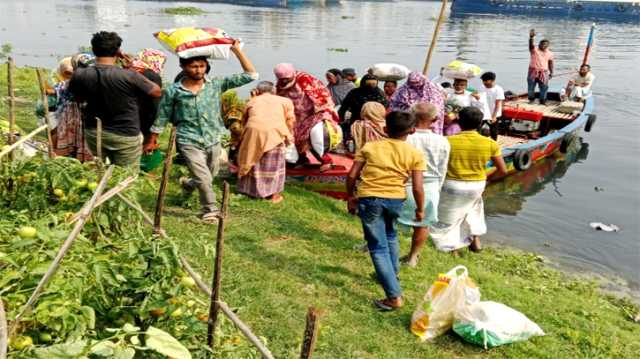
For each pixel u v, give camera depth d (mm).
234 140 8109
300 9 75750
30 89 13305
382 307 5125
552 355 4750
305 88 8266
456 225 6531
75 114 5801
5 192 3613
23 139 3303
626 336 5445
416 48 36250
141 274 2742
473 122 6180
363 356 4398
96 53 5449
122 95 5465
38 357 2166
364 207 5008
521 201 10867
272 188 7473
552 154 13641
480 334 4672
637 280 7766
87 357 2291
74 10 56438
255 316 4699
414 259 6184
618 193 11562
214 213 6465
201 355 2773
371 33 46031
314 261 5914
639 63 31641
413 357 4504
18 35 33875
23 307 2256
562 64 30469
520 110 13812
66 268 2516
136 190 3445
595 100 21547
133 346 2332
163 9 61812
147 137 7047
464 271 4965
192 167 6164
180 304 2850
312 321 2307
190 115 6043
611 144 15523
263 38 39000
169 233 5969
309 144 8453
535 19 66562
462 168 6250
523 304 5738
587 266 8125
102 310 2695
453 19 64938
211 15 57312
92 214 3172
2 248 2598
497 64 30125
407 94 7273
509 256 7793
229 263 5527
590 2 72250
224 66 25797
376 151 5020
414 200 5691
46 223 2838
